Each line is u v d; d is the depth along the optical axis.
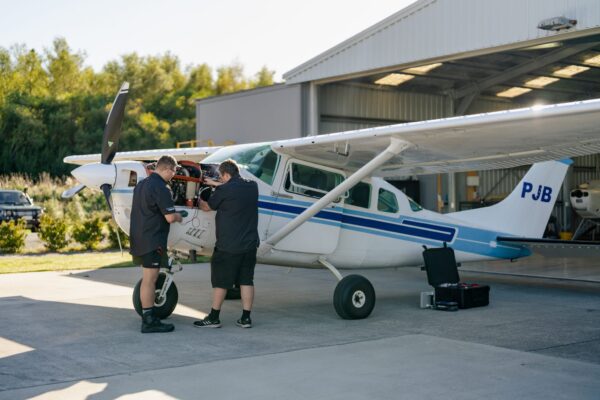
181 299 8.09
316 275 11.02
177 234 6.28
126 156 8.72
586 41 10.63
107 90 61.12
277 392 4.07
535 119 5.57
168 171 5.86
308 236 7.16
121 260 12.84
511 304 7.96
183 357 4.99
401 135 6.34
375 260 7.93
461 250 8.73
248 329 6.20
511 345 5.52
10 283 9.48
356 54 13.06
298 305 7.77
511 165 7.87
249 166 6.91
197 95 64.94
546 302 8.14
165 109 61.38
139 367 4.68
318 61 13.76
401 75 14.96
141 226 5.82
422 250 8.29
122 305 7.46
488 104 17.55
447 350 5.29
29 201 22.19
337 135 6.56
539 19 10.30
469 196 18.14
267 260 7.11
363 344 5.52
